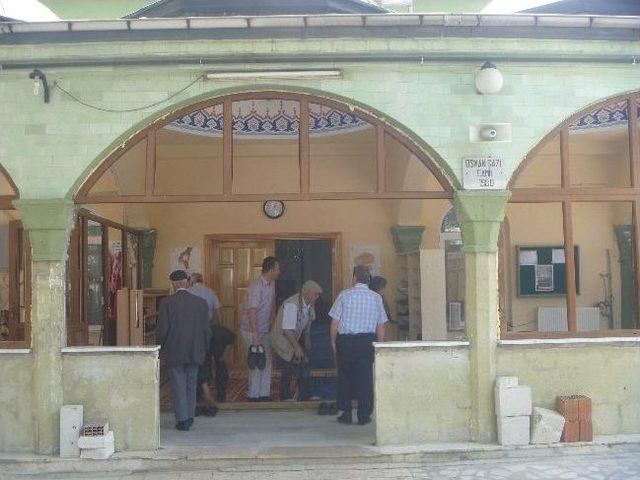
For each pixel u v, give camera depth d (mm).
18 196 7188
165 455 6867
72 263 8336
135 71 7145
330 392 9805
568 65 7270
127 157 10016
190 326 7863
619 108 8828
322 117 10297
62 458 6812
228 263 11945
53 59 7039
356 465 6801
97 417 7000
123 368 7035
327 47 7059
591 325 10969
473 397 7117
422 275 9969
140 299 9023
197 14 8602
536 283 11203
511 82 7273
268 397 9109
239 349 11766
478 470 6641
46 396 6945
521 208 11281
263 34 6996
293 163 11570
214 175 11414
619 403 7227
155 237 11609
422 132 7184
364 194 7258
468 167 7180
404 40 7074
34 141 7129
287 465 6820
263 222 11656
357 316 7953
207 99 7293
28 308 7207
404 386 7113
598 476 6410
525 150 7250
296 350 8930
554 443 7008
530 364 7176
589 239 11320
